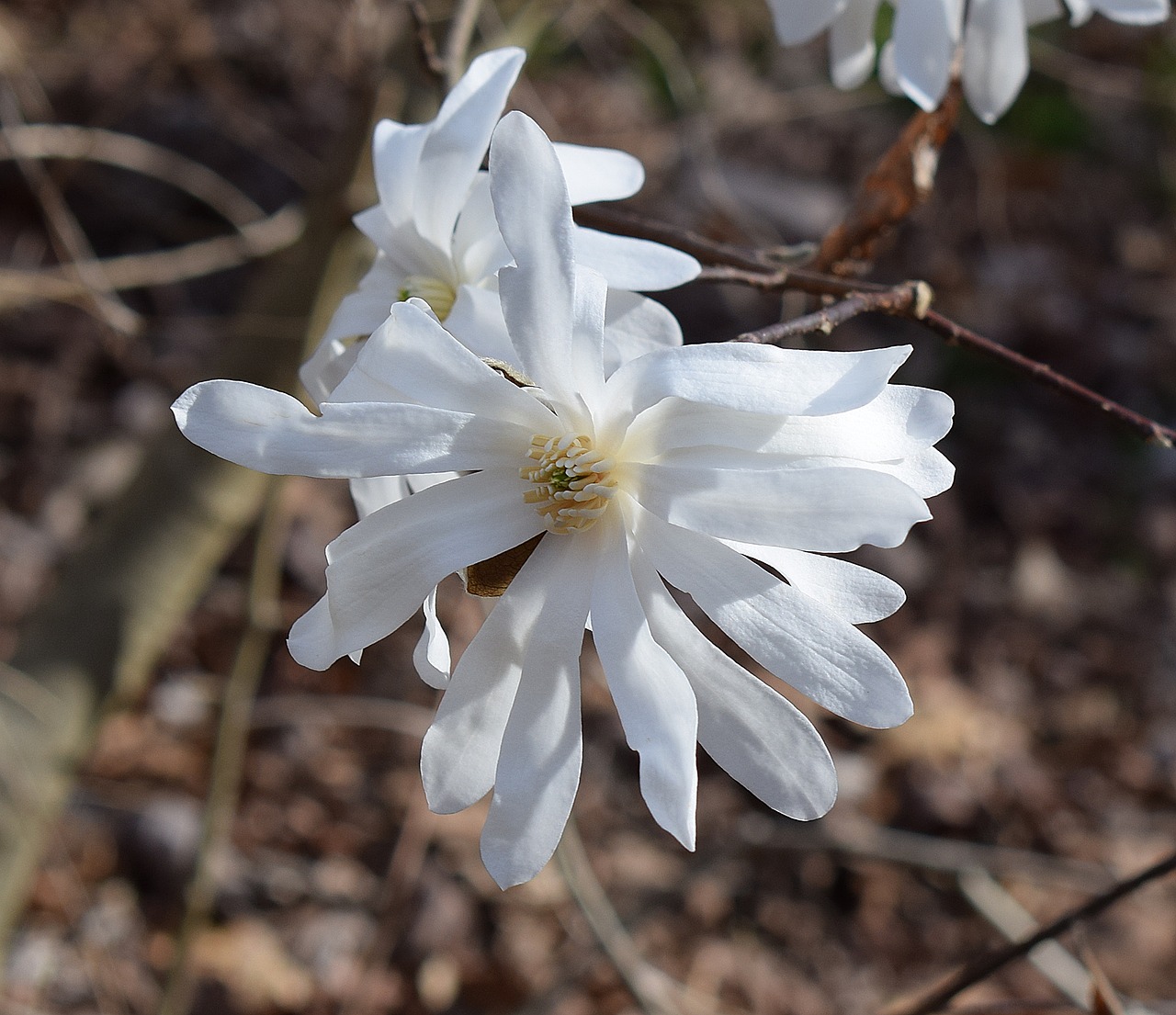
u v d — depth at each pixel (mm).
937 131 322
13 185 867
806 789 244
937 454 242
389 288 284
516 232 243
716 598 250
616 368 261
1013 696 830
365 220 285
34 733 484
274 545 502
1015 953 369
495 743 258
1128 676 860
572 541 260
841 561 250
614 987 655
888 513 235
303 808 700
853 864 727
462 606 692
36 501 767
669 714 248
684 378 239
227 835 678
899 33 322
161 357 826
